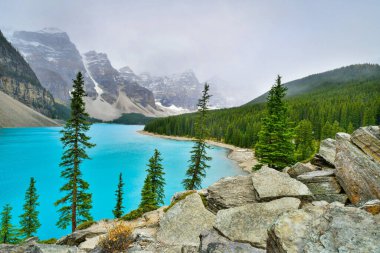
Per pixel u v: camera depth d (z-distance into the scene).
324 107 124.56
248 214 9.32
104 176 58.16
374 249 4.80
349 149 11.02
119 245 8.98
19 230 28.00
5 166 63.00
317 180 11.10
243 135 117.81
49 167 63.50
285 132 25.02
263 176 11.77
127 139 145.88
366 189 9.13
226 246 7.70
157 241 10.12
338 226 5.63
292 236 5.83
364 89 190.25
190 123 168.50
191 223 10.92
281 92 26.47
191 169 31.12
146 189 29.08
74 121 23.05
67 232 31.00
